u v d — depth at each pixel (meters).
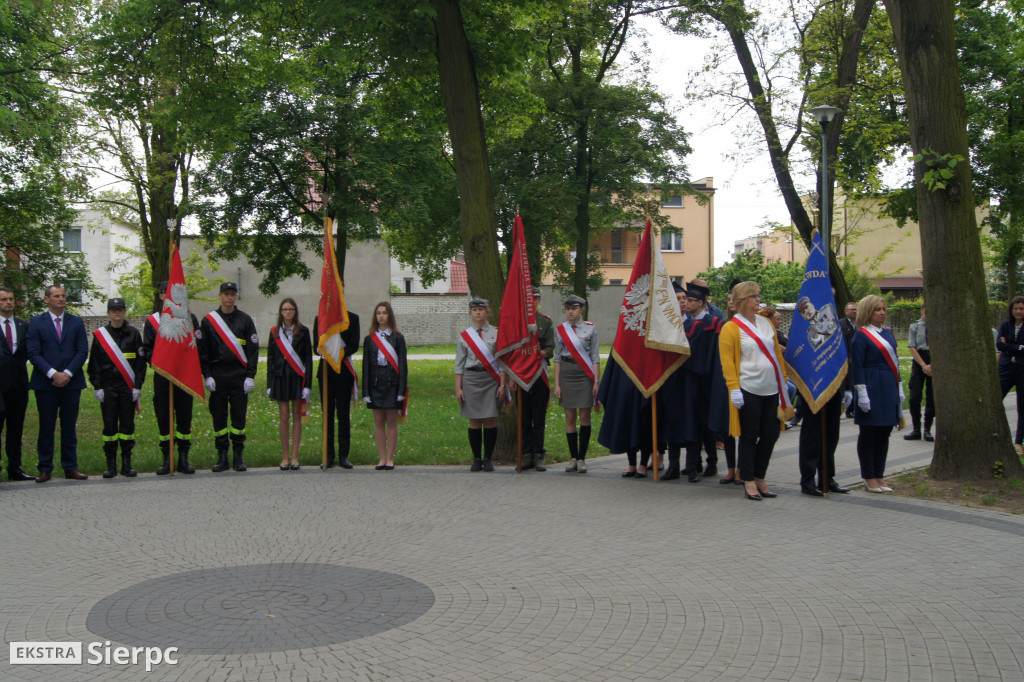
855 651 4.50
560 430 13.57
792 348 8.51
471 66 11.13
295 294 37.88
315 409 15.68
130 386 10.03
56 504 8.30
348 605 5.25
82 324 10.05
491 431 10.27
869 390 8.55
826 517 7.58
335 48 12.81
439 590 5.55
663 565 6.09
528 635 4.74
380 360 10.23
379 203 18.61
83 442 12.46
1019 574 5.86
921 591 5.49
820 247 8.48
